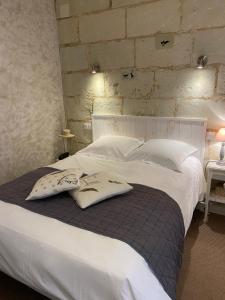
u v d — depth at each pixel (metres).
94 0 2.83
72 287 1.16
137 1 2.59
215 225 2.49
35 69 2.99
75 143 3.63
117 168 2.39
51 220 1.45
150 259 1.20
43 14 2.98
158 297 1.14
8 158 2.78
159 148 2.50
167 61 2.62
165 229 1.43
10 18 2.60
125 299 1.04
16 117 2.82
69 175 1.80
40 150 3.22
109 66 2.98
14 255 1.35
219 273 1.86
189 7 2.37
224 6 2.23
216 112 2.52
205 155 2.67
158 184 1.97
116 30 2.81
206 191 2.50
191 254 2.07
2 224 1.44
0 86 2.60
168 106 2.75
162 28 2.55
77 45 3.13
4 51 2.59
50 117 3.32
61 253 1.20
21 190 1.89
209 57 2.41
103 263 1.12
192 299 1.64
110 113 3.16
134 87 2.89
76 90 3.35
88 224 1.40
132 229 1.36
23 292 1.70
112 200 1.69
